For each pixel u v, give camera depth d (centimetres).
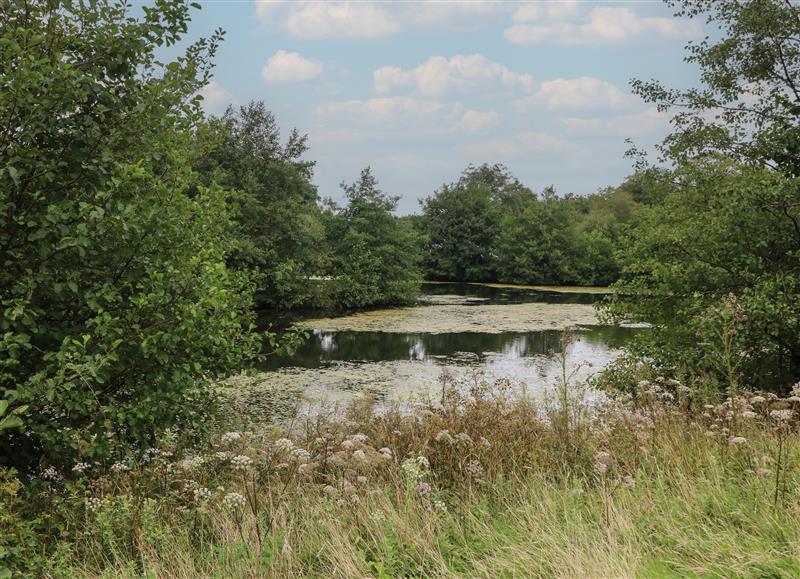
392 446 540
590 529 379
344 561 345
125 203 538
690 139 1162
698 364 868
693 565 334
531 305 3375
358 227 3359
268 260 2642
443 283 5525
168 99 568
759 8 1088
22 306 430
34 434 525
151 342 524
